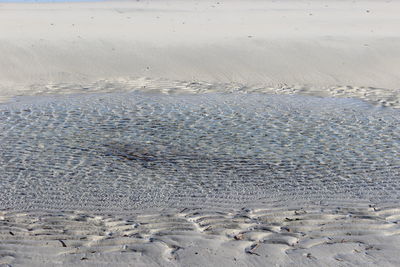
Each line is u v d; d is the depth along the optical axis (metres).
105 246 4.30
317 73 13.96
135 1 39.62
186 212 5.19
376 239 4.40
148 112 9.85
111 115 9.59
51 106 10.30
